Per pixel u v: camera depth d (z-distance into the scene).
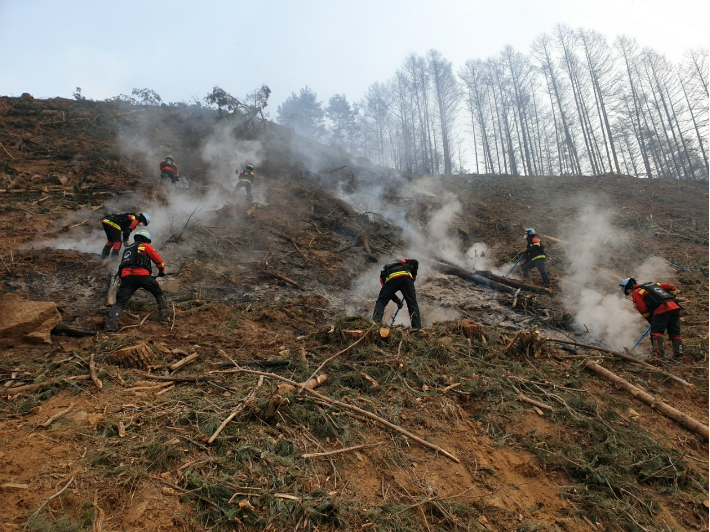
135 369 4.21
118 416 3.29
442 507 2.86
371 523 2.58
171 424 3.26
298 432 3.39
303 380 4.23
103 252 7.40
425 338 5.55
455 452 3.51
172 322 5.64
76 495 2.43
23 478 2.50
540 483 3.40
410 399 4.14
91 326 5.44
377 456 3.27
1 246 7.24
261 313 6.32
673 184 18.59
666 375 5.34
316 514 2.56
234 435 3.19
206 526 2.40
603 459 3.68
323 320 6.67
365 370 4.55
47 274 6.72
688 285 9.42
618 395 4.88
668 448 3.96
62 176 10.77
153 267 7.48
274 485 2.74
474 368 4.91
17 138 12.59
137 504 2.44
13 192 9.58
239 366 4.46
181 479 2.68
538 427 4.00
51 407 3.38
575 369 5.30
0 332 4.49
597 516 3.11
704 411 4.83
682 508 3.38
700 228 13.49
